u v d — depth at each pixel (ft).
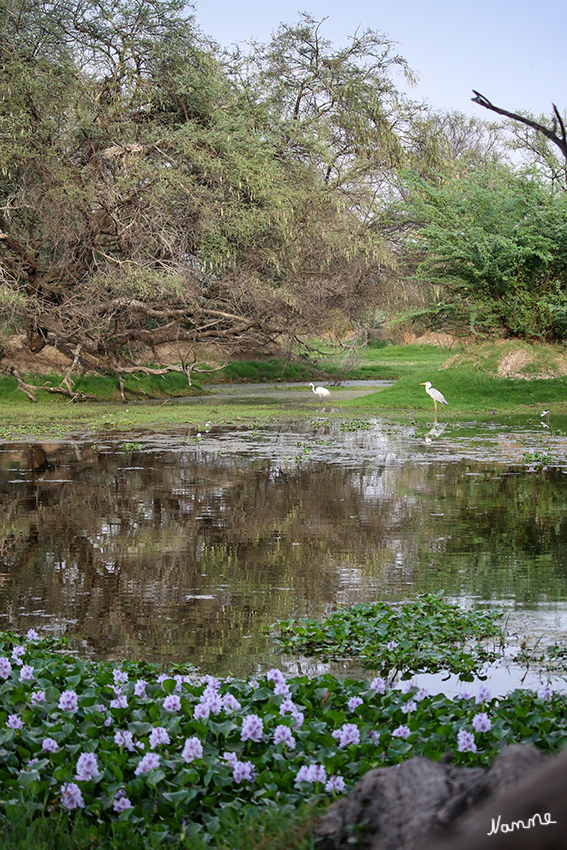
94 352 92.17
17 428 67.15
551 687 16.89
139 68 88.63
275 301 88.63
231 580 25.11
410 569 26.17
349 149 99.09
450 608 21.89
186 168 87.86
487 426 68.69
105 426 69.41
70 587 24.49
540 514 34.12
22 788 11.13
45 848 9.50
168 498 37.91
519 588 23.99
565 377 87.71
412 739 12.67
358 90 96.99
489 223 89.51
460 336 97.09
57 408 84.74
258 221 86.12
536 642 19.63
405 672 18.10
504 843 3.51
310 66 99.14
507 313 91.61
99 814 10.87
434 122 106.11
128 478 43.42
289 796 11.00
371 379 128.57
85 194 80.43
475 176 93.91
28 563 27.14
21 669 15.78
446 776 8.17
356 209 94.17
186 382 105.19
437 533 30.96
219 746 13.00
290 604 22.75
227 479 42.98
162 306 91.04
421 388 89.66
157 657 18.94
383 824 8.09
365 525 32.32
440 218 91.56
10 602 23.06
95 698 14.56
